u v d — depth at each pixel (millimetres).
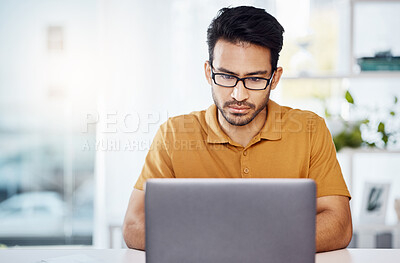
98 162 3078
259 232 986
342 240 1385
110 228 2848
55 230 3490
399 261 1245
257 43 1410
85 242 3480
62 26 3420
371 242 2797
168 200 988
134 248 1377
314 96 3006
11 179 3480
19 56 3426
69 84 3422
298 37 2863
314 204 986
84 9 3408
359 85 3105
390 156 3105
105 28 3082
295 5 3133
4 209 3496
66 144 3453
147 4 3092
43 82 3430
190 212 988
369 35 3141
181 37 3098
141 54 3090
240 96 1425
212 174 1612
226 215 987
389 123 2975
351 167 2826
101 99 3076
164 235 991
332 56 3182
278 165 1594
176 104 3098
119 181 3055
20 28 3418
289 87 3176
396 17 3119
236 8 1443
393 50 3129
